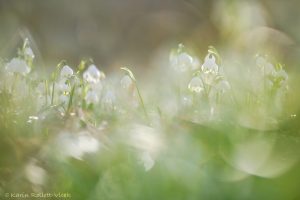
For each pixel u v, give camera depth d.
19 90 1.58
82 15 4.51
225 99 1.62
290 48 3.12
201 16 4.08
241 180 1.31
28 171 1.32
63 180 1.31
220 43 3.36
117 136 1.38
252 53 2.69
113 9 4.71
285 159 1.34
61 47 4.25
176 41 4.40
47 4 4.28
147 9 4.77
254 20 3.35
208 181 1.30
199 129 1.41
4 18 4.01
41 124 1.45
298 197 1.30
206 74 1.63
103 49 4.51
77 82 1.64
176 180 1.30
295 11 3.61
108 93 1.65
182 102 1.67
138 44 4.63
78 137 1.37
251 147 1.37
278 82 1.61
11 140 1.36
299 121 1.47
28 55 1.60
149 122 1.55
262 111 1.57
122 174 1.31
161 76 2.28
